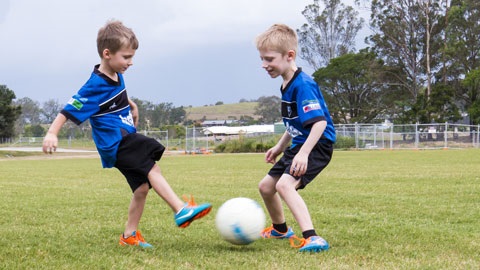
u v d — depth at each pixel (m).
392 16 47.41
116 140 3.64
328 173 11.76
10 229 4.67
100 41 3.62
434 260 3.26
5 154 38.78
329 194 7.41
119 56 3.60
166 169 14.91
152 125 99.75
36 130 87.69
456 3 45.91
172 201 3.60
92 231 4.54
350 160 18.23
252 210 3.63
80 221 5.21
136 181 3.73
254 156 25.70
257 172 13.12
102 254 3.50
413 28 46.94
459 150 28.59
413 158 19.11
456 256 3.39
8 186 9.66
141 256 3.43
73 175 13.23
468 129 36.56
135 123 4.06
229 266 3.11
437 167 13.57
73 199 7.25
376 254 3.45
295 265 3.12
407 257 3.37
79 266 3.14
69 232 4.49
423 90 49.03
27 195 7.88
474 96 44.06
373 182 9.37
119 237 4.23
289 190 3.66
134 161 3.62
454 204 6.28
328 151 3.83
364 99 50.09
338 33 51.75
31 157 34.97
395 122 46.25
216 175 12.13
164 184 3.63
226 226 3.58
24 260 3.32
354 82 48.00
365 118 49.12
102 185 9.87
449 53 43.94
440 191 7.70
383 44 48.38
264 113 101.19
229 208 3.62
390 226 4.69
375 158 19.59
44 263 3.22
